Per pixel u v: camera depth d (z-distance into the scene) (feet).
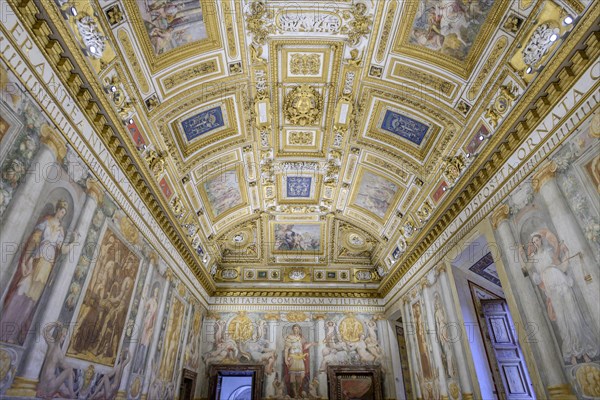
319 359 60.13
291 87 40.11
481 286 41.86
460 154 36.68
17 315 18.70
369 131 44.62
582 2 21.36
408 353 53.36
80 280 24.62
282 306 64.28
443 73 33.27
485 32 28.22
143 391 36.29
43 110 20.45
